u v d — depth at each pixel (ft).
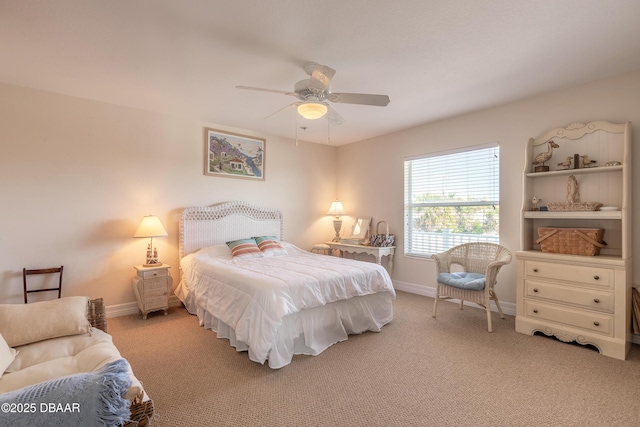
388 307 11.12
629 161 8.81
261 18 6.70
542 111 11.12
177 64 8.76
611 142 9.53
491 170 12.61
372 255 17.20
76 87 10.37
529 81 10.00
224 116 13.47
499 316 11.87
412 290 15.31
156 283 11.74
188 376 7.57
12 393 3.22
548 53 8.21
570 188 10.10
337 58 8.42
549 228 10.09
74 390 3.29
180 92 10.80
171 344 9.40
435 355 8.69
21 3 6.14
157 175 12.94
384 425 5.88
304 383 7.30
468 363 8.21
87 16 6.59
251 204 15.53
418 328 10.68
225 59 8.47
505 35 7.37
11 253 10.14
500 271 12.26
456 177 13.75
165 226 13.17
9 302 10.09
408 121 14.21
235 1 6.16
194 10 6.42
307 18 6.72
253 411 6.28
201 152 14.11
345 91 10.64
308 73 9.05
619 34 7.30
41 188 10.60
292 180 17.28
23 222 10.32
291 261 12.20
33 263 10.48
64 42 7.62
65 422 3.10
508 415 6.13
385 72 9.27
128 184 12.27
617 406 6.37
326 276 9.47
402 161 15.72
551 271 9.57
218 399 6.66
